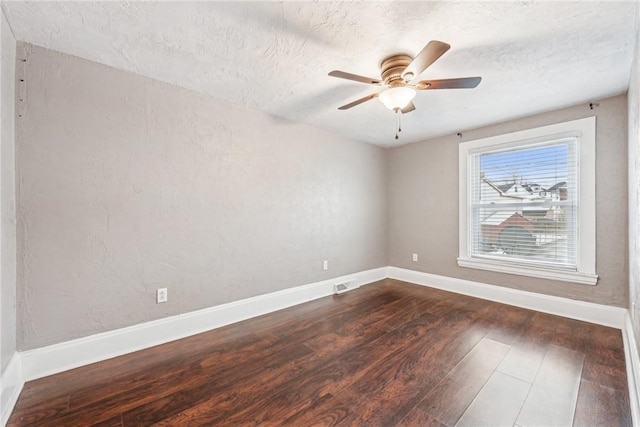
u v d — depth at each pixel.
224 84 2.35
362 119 3.18
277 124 3.08
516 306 3.11
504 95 2.53
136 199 2.18
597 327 2.54
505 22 1.59
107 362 2.00
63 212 1.89
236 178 2.76
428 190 3.99
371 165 4.24
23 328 1.76
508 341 2.28
